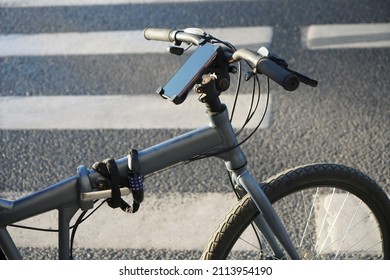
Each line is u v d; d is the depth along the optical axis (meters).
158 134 6.46
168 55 7.61
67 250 3.58
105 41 7.91
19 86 7.25
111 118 6.70
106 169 3.53
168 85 3.40
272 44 7.70
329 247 4.93
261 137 6.32
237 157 3.76
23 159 6.24
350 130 6.37
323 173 3.94
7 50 7.82
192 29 3.72
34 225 5.44
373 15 8.10
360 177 4.04
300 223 5.23
